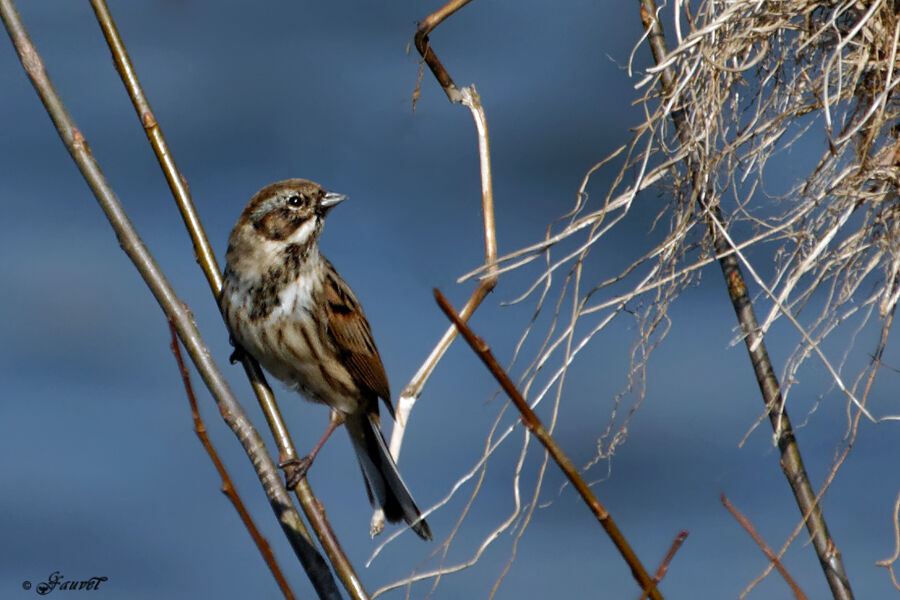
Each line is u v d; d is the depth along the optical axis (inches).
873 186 266.4
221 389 258.7
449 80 313.6
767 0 279.6
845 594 237.5
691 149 269.7
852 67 276.5
